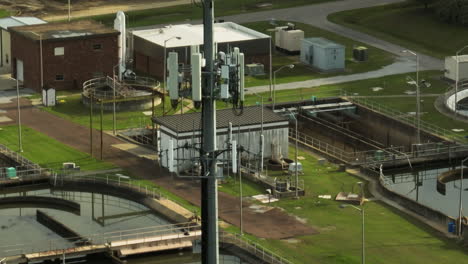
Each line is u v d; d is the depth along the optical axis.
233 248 108.19
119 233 115.12
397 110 166.38
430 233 113.44
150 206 124.00
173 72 51.81
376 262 105.62
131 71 182.62
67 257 107.69
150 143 151.25
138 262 108.44
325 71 191.50
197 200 125.25
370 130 165.38
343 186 129.88
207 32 51.34
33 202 128.88
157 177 133.62
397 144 159.25
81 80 179.88
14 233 117.44
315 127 160.25
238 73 52.19
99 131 155.62
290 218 118.56
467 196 132.12
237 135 136.38
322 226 116.06
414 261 105.75
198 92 50.72
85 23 189.62
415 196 132.38
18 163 141.38
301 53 197.62
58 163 141.25
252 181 130.38
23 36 178.75
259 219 118.19
